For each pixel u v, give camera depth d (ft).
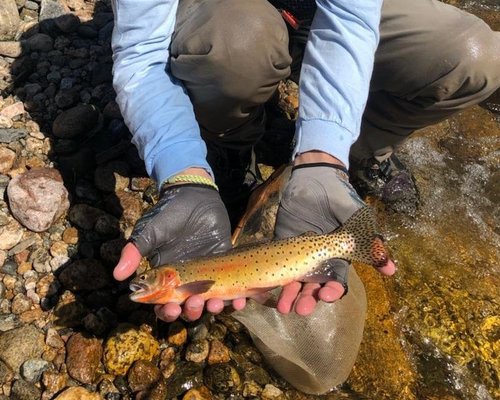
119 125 3.08
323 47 2.15
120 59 2.17
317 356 2.32
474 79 2.51
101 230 2.68
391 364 2.46
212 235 1.99
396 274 2.77
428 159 3.36
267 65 2.26
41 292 2.47
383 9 2.47
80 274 2.49
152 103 2.10
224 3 2.25
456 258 2.88
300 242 1.98
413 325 2.60
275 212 2.45
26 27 3.62
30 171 2.78
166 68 2.28
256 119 2.68
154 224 1.88
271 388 2.35
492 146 3.50
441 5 2.56
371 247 1.94
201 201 1.97
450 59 2.45
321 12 2.19
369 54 2.15
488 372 2.49
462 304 2.68
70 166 2.88
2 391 2.21
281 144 3.21
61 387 2.22
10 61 3.43
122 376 2.28
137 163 2.95
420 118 2.72
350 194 2.02
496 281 2.80
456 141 3.50
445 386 2.43
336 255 1.95
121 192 2.85
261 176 3.00
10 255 2.58
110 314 2.41
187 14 2.32
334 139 2.06
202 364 2.37
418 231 2.97
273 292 2.12
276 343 2.32
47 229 2.66
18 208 2.64
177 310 1.88
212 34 2.17
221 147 2.79
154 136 2.06
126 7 2.11
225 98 2.34
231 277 1.94
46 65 3.41
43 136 3.01
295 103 3.44
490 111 3.72
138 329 2.38
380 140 2.88
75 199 2.81
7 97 3.21
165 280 1.87
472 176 3.31
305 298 1.86
